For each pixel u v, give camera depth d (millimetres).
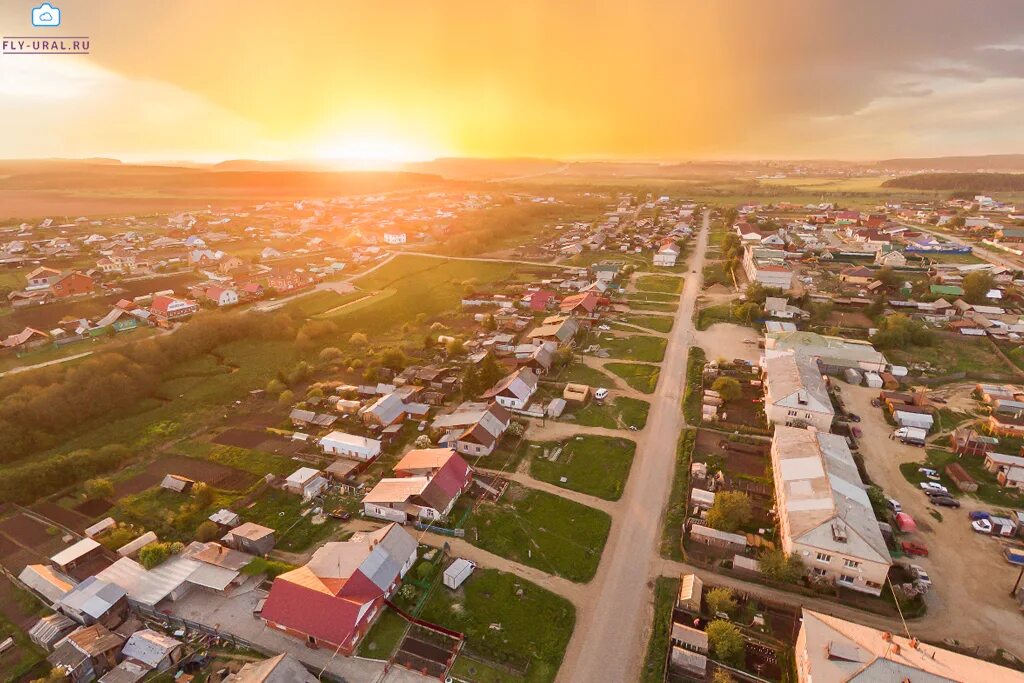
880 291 147000
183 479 71125
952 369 103625
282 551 60750
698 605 52375
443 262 195375
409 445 80938
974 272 140875
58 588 53781
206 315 122812
